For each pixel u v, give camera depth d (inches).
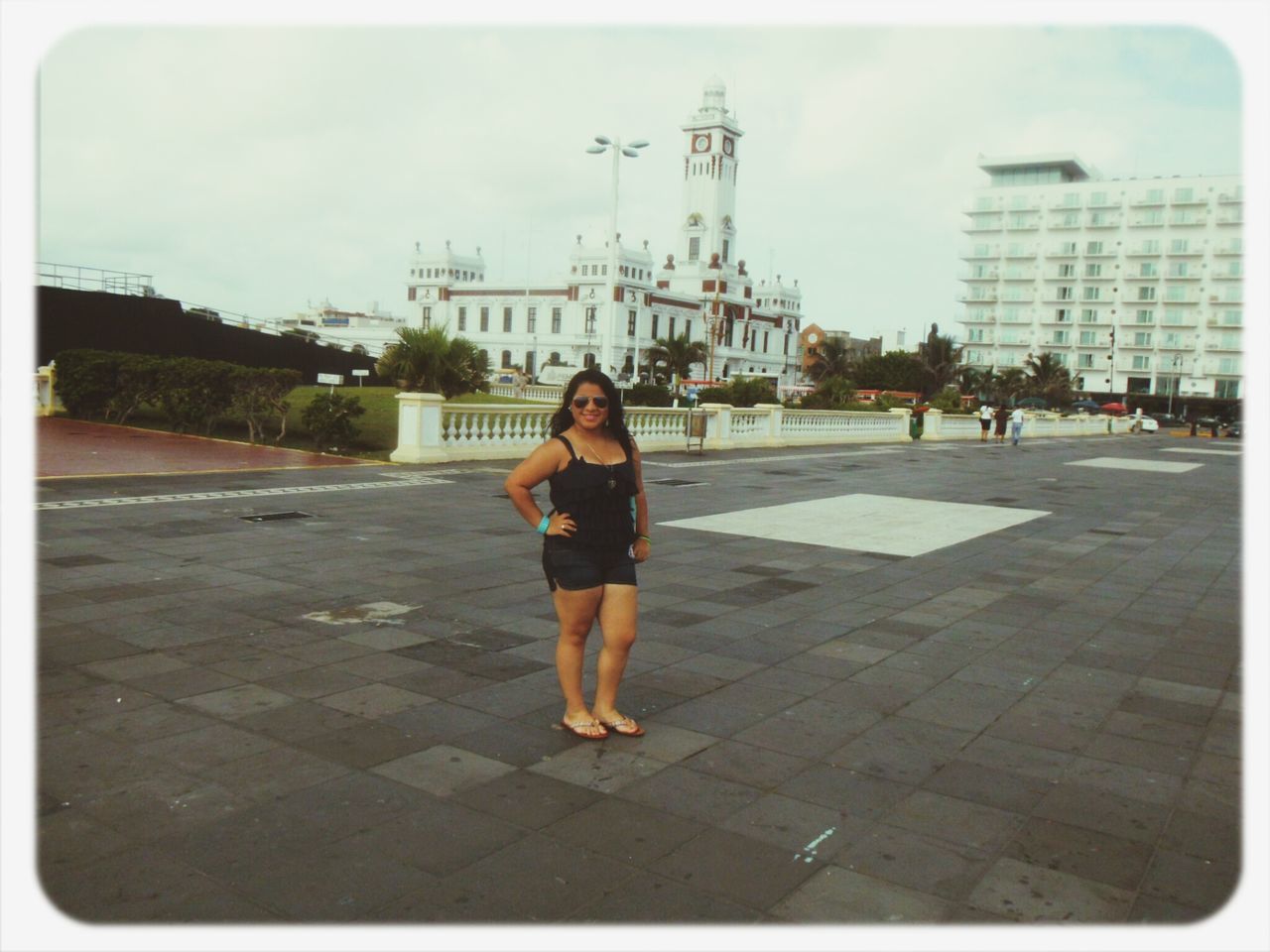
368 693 182.9
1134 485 738.8
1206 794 148.8
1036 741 170.6
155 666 194.5
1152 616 274.2
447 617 243.1
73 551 307.3
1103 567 354.9
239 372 679.7
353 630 227.9
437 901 110.7
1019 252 4074.8
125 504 406.6
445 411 645.9
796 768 154.6
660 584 297.0
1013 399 3216.0
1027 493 637.9
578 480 161.2
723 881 117.6
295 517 395.9
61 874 113.9
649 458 772.0
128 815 129.5
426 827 129.0
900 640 238.5
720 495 544.1
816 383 3627.0
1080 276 3946.9
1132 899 116.6
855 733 171.6
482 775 146.8
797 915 110.3
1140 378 3831.2
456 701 180.1
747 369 4566.9
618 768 151.8
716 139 4439.0
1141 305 3823.8
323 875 115.7
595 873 118.5
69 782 139.2
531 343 4025.6
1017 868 123.8
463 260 4534.9
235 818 129.7
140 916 105.5
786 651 224.5
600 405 161.3
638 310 3927.2
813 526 436.5
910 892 116.6
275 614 239.8
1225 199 3644.2
